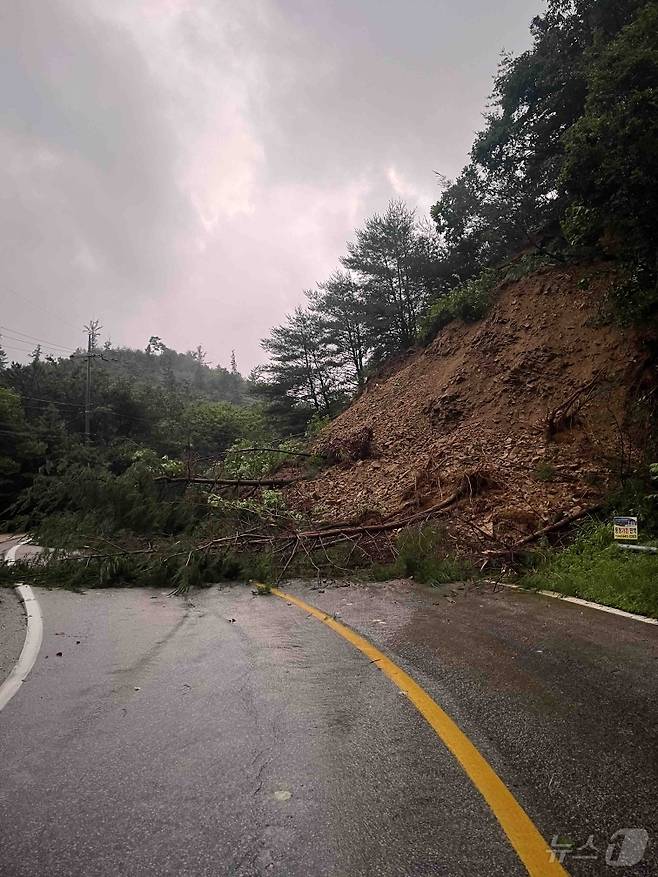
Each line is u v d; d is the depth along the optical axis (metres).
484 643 5.32
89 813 2.73
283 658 5.16
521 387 14.83
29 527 12.49
